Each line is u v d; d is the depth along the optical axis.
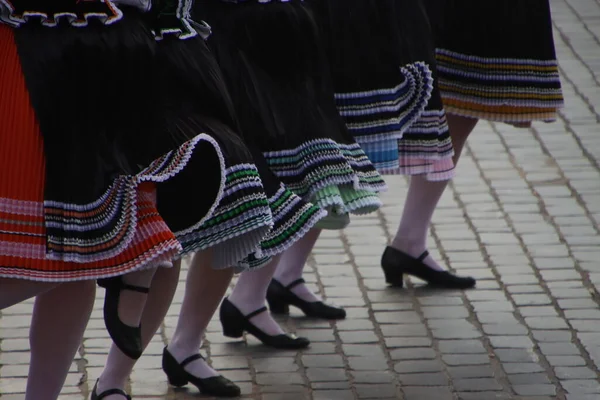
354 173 7.56
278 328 9.29
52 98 6.16
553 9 19.42
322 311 9.85
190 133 6.50
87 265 6.20
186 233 6.58
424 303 10.17
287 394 8.46
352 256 11.25
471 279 10.52
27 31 6.18
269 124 7.53
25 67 6.14
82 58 6.21
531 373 8.84
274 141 7.52
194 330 8.41
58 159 6.17
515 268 10.91
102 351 9.06
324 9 8.07
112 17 6.32
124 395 7.77
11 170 6.14
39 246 6.15
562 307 10.06
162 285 7.58
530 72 9.70
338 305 10.12
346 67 8.12
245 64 7.58
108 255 6.16
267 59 7.64
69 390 8.38
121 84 6.31
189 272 8.38
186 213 6.55
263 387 8.58
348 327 9.69
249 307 9.22
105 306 6.70
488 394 8.49
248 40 7.61
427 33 8.60
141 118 6.37
